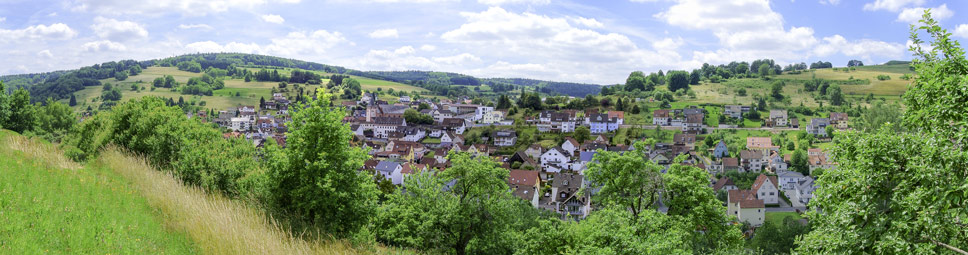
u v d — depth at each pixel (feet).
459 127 497.87
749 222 236.84
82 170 55.47
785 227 180.96
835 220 39.22
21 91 214.48
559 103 581.94
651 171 100.83
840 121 440.86
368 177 65.10
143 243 34.81
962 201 30.94
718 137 415.64
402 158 384.06
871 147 38.24
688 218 92.73
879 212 36.11
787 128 461.78
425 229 100.27
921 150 35.40
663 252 66.44
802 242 42.45
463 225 106.73
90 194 43.78
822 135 419.33
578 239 96.58
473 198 110.83
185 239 37.50
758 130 449.89
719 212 98.63
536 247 101.40
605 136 440.86
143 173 58.54
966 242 34.17
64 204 38.81
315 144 61.67
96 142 79.41
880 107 280.10
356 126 527.40
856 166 39.75
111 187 48.49
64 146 85.05
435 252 97.14
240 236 37.19
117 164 63.87
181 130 79.97
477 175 109.19
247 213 47.47
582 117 487.61
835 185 39.78
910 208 32.94
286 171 61.31
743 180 311.68
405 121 536.42
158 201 45.75
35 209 35.60
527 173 276.21
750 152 352.28
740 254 104.22
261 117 621.72
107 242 33.01
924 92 39.34
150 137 78.69
